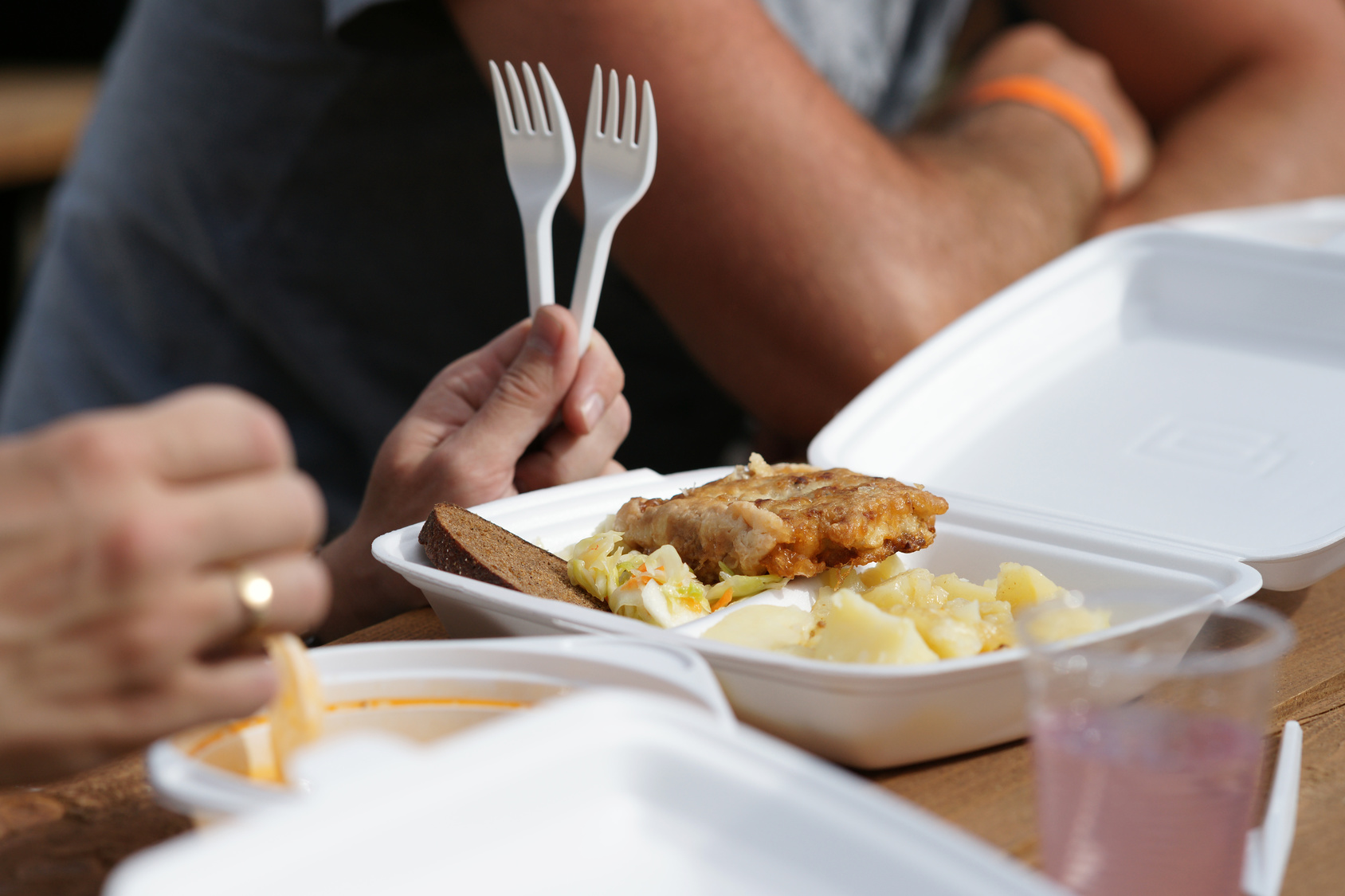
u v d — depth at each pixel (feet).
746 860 1.97
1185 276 6.09
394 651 3.04
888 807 1.98
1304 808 2.92
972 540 4.21
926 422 5.38
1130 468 5.00
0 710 2.32
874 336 6.75
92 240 9.37
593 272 4.98
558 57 6.74
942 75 13.39
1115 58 10.13
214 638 2.43
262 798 2.25
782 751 2.10
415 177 8.81
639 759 2.13
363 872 1.83
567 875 1.94
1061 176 8.07
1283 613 4.32
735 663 3.07
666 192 6.73
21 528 2.27
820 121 7.00
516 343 5.28
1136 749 2.26
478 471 4.88
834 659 3.23
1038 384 5.74
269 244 8.93
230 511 2.38
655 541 4.21
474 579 3.68
